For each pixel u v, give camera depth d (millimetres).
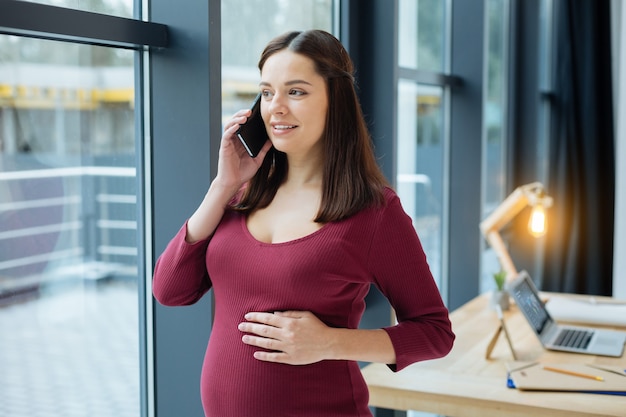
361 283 1517
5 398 1725
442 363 2391
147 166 1990
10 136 1686
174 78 1907
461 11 3736
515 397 2061
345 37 2822
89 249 1892
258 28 2352
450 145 3824
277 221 1536
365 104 2883
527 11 4816
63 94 1791
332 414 1480
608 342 2600
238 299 1489
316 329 1430
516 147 4871
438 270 3834
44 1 1668
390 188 1552
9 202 1697
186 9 1869
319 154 1548
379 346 1485
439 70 3717
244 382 1467
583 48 5289
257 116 1570
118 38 1753
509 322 2916
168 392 2031
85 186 1869
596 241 5316
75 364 1879
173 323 2004
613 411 1942
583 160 5328
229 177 1560
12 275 1718
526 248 5121
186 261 1589
